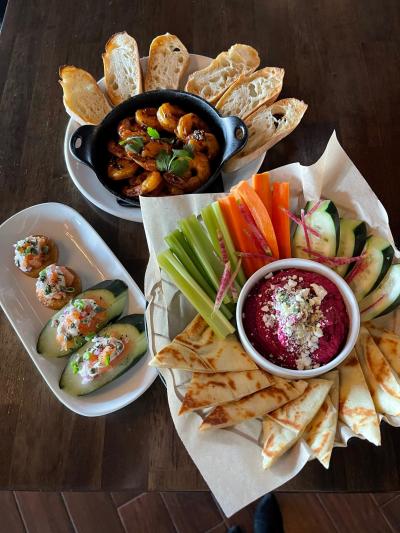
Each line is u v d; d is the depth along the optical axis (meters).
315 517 0.72
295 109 0.54
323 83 0.59
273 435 0.37
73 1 0.67
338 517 0.72
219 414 0.37
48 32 0.65
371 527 0.71
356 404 0.38
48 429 0.45
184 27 0.64
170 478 0.42
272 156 0.55
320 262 0.43
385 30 0.62
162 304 0.43
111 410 0.44
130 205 0.51
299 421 0.37
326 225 0.44
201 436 0.38
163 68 0.58
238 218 0.45
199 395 0.37
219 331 0.41
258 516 0.70
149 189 0.48
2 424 0.45
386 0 0.64
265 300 0.41
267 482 0.37
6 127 0.59
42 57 0.63
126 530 0.71
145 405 0.45
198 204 0.46
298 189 0.47
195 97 0.51
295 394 0.39
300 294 0.40
